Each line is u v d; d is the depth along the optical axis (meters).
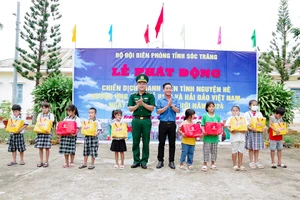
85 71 8.20
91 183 4.38
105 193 3.91
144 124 5.45
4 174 4.88
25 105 18.23
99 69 8.22
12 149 5.53
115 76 8.22
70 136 5.35
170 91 5.48
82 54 8.22
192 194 3.90
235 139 5.35
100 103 8.20
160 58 8.20
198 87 8.19
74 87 8.19
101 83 8.21
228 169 5.43
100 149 7.59
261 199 3.72
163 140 5.47
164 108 5.31
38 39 14.54
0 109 12.83
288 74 16.17
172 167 5.42
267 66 16.17
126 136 5.36
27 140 8.88
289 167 5.63
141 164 5.47
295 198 3.77
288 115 8.82
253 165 5.55
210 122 5.30
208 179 4.68
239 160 5.35
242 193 3.96
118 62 8.23
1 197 3.71
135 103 5.51
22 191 3.97
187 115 5.44
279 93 8.90
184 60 8.20
